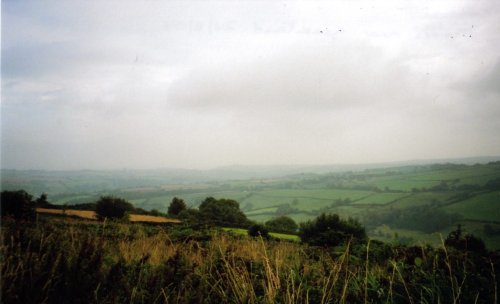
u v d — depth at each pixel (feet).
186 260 13.62
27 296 8.20
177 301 9.55
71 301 9.13
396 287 11.34
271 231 157.28
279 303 9.70
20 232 12.17
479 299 10.12
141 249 16.46
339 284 11.80
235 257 13.87
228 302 10.34
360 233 92.89
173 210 214.48
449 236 24.34
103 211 91.40
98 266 10.83
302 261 15.70
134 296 9.66
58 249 11.18
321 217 94.68
